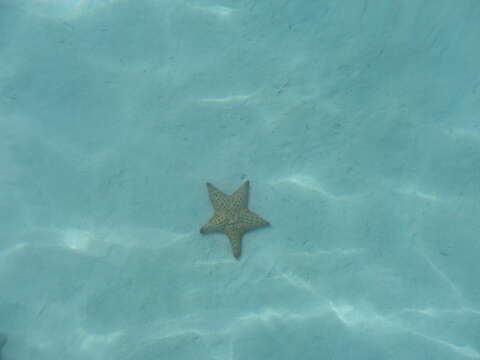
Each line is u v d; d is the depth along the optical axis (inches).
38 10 84.0
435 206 76.2
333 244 75.1
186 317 73.9
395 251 74.9
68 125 80.4
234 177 77.3
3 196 78.2
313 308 73.6
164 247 75.6
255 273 74.4
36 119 80.7
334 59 81.6
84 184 78.1
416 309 73.4
